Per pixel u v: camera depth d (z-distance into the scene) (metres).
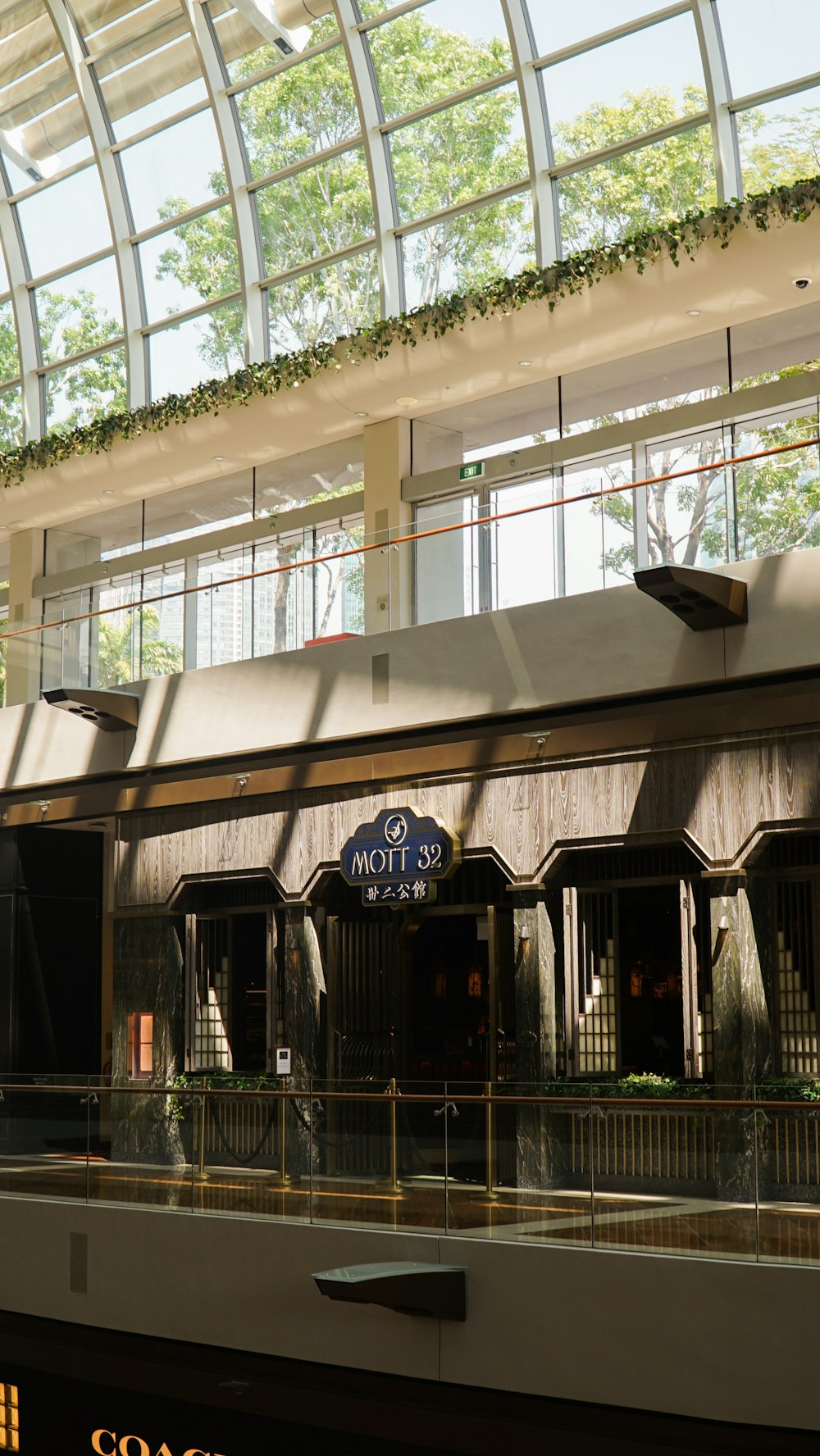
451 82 17.33
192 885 16.59
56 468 20.17
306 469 19.44
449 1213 10.00
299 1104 10.89
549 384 16.94
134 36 19.70
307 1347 10.39
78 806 18.00
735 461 12.27
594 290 14.76
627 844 12.95
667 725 12.68
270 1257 10.70
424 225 17.84
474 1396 9.55
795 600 11.77
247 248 19.38
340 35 17.80
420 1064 15.70
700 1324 8.69
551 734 13.44
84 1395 11.80
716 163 15.19
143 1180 11.74
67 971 20.11
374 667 14.73
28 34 20.62
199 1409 11.00
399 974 15.63
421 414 17.67
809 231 13.30
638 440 15.92
